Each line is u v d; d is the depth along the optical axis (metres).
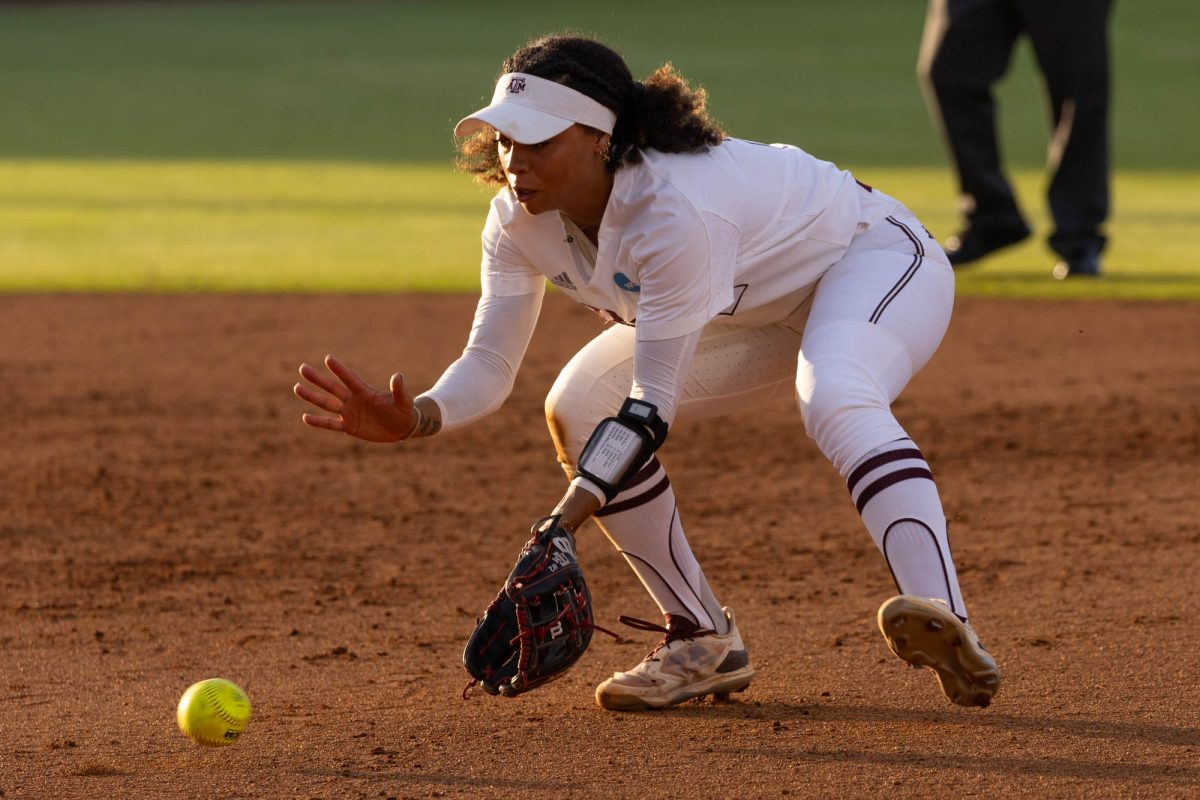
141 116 95.25
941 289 13.94
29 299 43.53
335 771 13.27
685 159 12.77
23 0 159.75
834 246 13.76
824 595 19.39
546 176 12.47
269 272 47.53
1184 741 13.52
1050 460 26.66
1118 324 39.19
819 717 14.53
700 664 14.88
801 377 12.94
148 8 158.50
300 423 30.19
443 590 19.98
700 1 157.50
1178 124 91.19
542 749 13.74
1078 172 46.50
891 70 114.00
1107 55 46.25
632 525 14.48
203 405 31.66
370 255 50.75
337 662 17.02
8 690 16.16
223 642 17.83
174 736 14.44
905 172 71.56
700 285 12.63
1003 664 16.19
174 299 43.47
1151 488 24.55
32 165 75.19
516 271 14.27
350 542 22.44
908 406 31.14
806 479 25.94
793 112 94.88
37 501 24.73
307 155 80.00
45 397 32.34
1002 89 108.12
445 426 13.91
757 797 12.38
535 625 12.80
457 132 12.62
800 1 155.75
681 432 29.64
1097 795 12.26
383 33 139.38
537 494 25.22
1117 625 17.47
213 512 24.16
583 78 12.30
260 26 145.00
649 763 13.28
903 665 16.25
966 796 12.30
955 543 21.75
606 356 14.38
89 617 18.91
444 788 12.77
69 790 12.95
